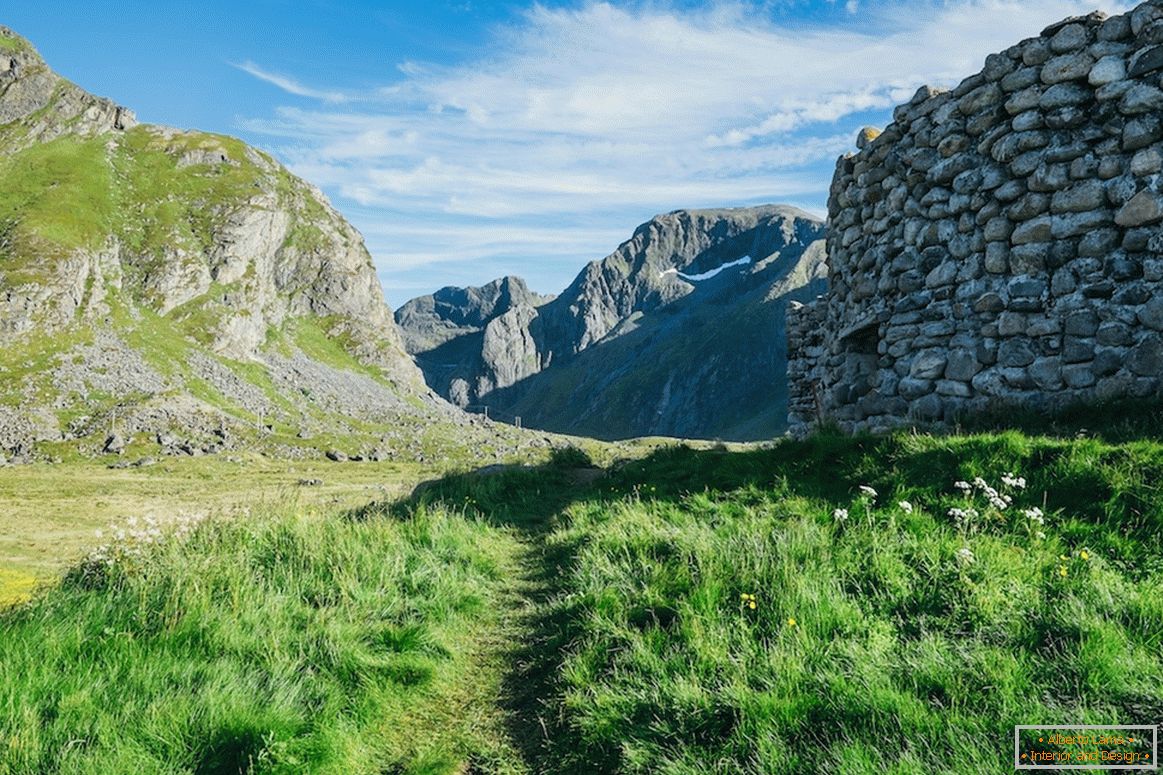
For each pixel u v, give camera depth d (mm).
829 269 15281
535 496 14562
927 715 3676
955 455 7973
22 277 113062
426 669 5293
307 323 187000
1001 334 10055
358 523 9227
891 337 11875
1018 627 4496
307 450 96875
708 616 5273
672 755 3885
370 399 159875
